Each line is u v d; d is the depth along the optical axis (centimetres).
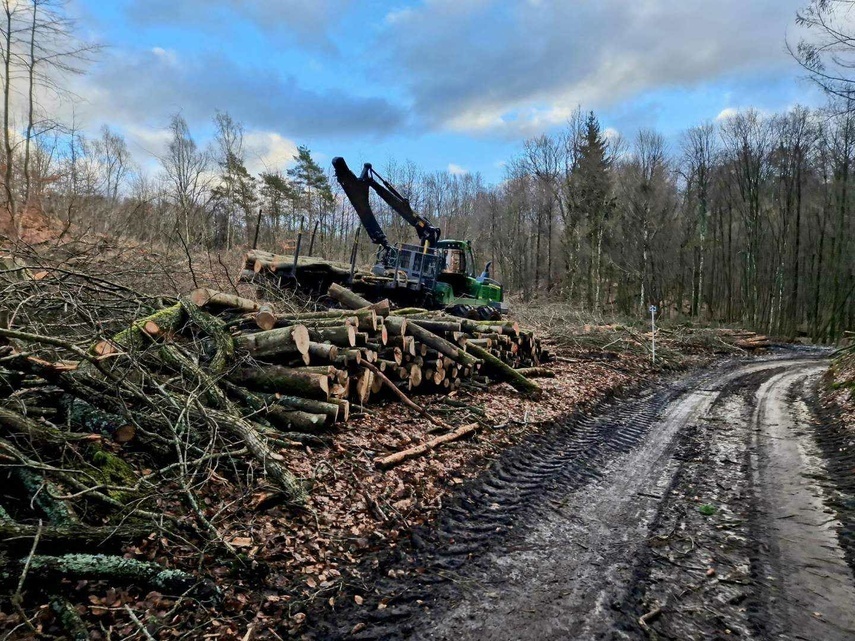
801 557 445
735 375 1633
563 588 395
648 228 3516
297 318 782
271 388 621
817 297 3303
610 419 977
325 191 4025
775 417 1002
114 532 340
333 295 946
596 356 1683
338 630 336
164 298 666
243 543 401
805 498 579
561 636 336
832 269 3259
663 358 1814
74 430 441
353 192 1362
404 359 826
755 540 478
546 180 4262
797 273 3391
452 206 5662
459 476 613
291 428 597
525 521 518
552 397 1043
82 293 594
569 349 1755
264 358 648
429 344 866
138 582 334
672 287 4031
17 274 611
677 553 454
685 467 700
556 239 4988
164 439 444
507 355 1172
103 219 1348
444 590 389
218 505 438
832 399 1069
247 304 727
